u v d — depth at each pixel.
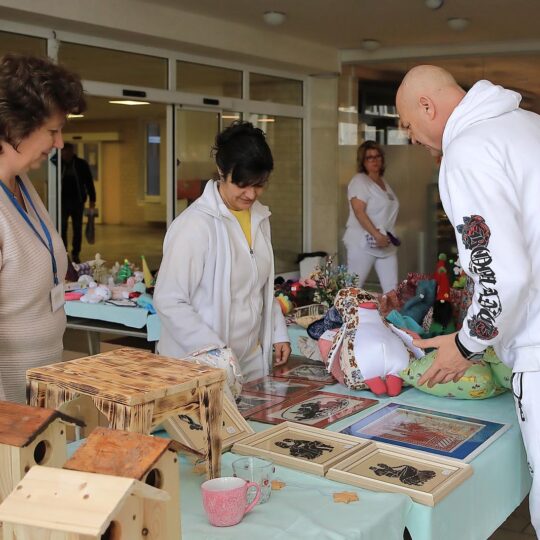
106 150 14.15
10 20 5.28
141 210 9.80
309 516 1.43
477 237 1.67
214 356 2.08
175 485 1.14
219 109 7.26
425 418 2.05
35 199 1.96
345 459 1.70
